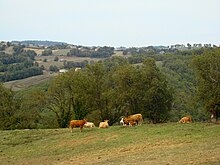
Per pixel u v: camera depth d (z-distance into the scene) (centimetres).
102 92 6550
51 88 6581
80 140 3553
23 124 6738
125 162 2366
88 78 6550
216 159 2053
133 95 6438
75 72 6631
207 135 3050
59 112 6850
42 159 3044
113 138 3438
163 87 6544
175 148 2686
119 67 6850
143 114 6575
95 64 6619
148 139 3170
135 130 3675
